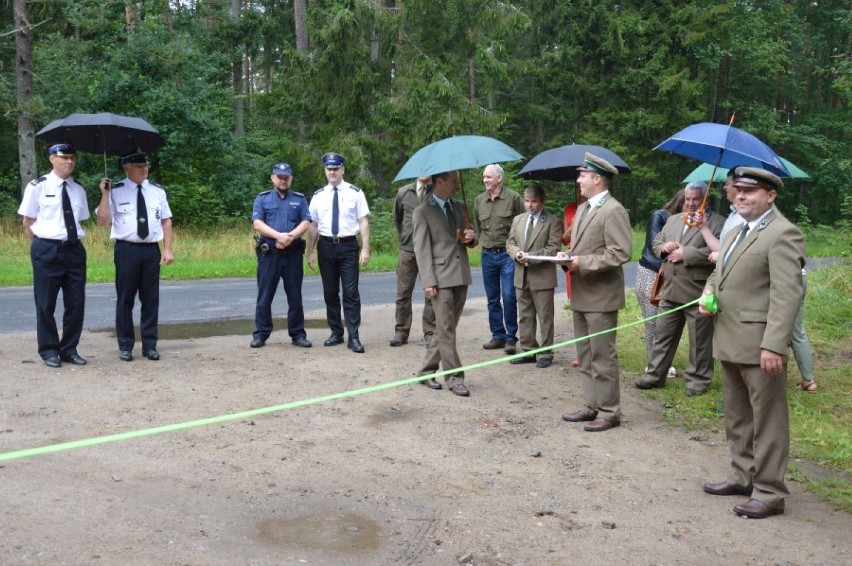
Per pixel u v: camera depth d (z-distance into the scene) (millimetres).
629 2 33625
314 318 10492
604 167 5781
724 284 4402
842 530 4176
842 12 19750
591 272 5746
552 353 8039
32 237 7215
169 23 30156
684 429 5945
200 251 18031
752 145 5934
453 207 6688
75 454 4910
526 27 25797
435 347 6824
